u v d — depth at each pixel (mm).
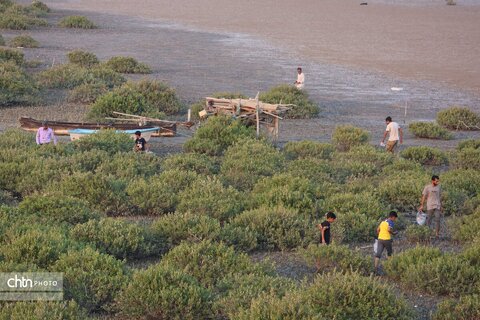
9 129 57812
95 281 26641
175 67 102125
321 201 41781
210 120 59500
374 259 33656
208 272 28906
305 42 133125
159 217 39656
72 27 140250
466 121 73312
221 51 119062
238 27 152000
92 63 97938
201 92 84312
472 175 49250
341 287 26062
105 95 68062
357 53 121625
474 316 26203
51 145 51406
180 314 25281
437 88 94500
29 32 130375
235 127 58406
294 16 176375
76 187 40500
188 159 49750
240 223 36781
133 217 39562
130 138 55406
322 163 51406
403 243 36656
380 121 74312
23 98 72062
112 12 172000
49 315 22594
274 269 30719
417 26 161375
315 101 83250
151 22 155750
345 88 92188
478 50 127750
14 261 28469
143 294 25391
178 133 63688
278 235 35000
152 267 27094
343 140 61312
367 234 36969
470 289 28734
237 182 46656
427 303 28453
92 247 31125
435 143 65875
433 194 37750
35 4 163625
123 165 47500
